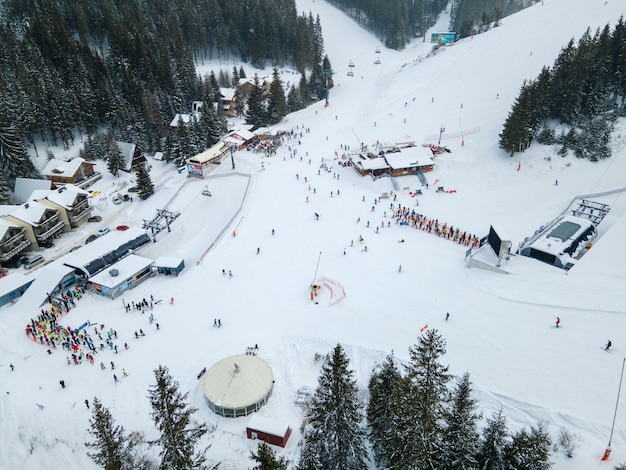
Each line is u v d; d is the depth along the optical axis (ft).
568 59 263.08
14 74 315.78
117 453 82.64
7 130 248.73
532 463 73.61
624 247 161.27
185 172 286.25
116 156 280.72
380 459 94.17
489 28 448.65
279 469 72.13
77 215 234.17
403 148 275.59
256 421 108.47
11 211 215.72
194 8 509.35
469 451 75.20
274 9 521.24
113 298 171.63
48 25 369.50
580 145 240.53
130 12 442.09
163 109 354.54
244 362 125.49
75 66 323.37
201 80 424.46
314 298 161.17
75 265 180.86
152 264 187.21
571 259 162.09
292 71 510.58
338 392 83.76
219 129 333.42
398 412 77.71
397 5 597.11
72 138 305.12
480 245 183.01
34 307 167.12
